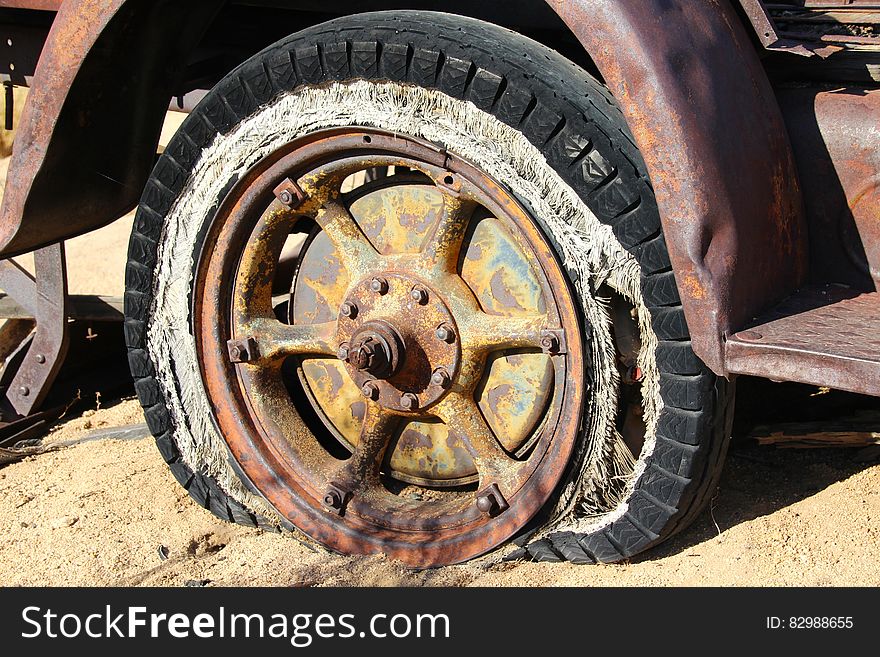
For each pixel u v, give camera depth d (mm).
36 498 3627
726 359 2363
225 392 3143
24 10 3785
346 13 3334
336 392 3176
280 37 3760
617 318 2617
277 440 3129
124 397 4637
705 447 2543
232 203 3004
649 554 2877
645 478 2619
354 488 3047
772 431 3395
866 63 2723
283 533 3201
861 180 2623
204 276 3096
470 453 2896
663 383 2531
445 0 3184
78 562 3150
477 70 2547
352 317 2949
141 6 2994
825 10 2953
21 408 4289
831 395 3576
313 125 2799
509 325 2738
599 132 2475
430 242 2822
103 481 3701
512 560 2865
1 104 8812
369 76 2688
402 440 3098
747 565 2777
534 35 3264
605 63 2396
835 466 3283
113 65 3123
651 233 2455
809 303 2561
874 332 2340
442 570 2881
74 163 3240
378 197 2975
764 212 2484
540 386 2791
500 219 2672
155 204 3094
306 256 3176
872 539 2855
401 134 2686
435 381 2846
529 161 2545
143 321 3203
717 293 2359
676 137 2342
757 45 2781
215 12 3312
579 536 2762
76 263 6973
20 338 4578
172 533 3289
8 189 3201
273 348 3098
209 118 2955
